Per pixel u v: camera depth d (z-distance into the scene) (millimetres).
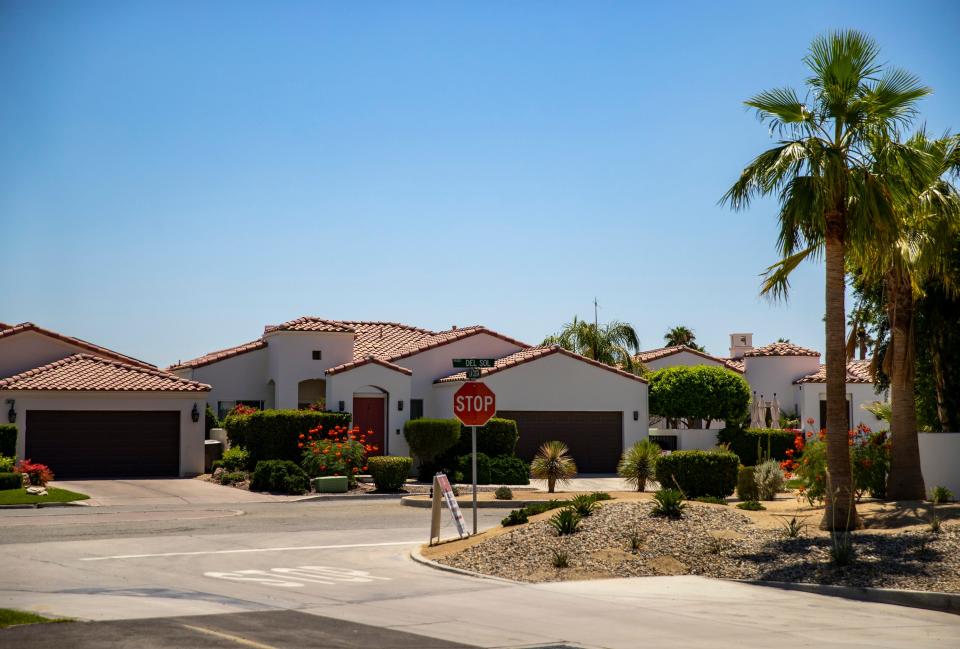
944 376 22906
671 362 54500
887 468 21094
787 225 17406
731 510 18828
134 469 34844
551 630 10828
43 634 9664
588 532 17094
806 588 13750
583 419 40188
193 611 11484
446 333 45750
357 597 13117
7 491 28266
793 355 52125
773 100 17641
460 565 16141
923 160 17047
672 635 10602
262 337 42656
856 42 17391
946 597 12523
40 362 37781
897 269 19062
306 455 32844
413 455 38000
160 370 39844
